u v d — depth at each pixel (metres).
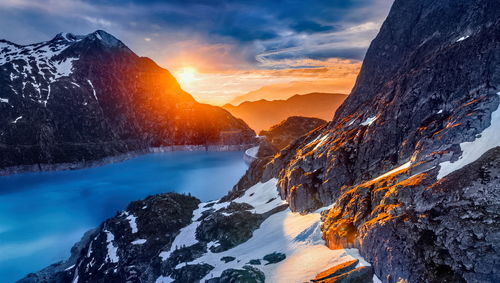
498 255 24.72
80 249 88.19
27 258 94.50
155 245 68.62
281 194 74.25
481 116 36.44
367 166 52.69
